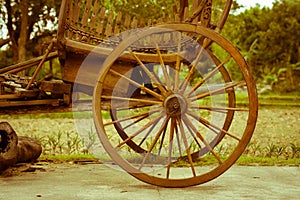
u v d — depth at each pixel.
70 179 6.57
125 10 15.20
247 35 37.31
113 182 6.39
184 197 5.56
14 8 20.77
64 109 6.61
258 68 36.19
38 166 7.53
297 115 18.23
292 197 5.60
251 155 9.45
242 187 6.11
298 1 36.00
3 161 6.61
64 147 10.16
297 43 35.62
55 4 19.33
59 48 6.18
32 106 6.66
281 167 7.57
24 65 6.88
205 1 6.23
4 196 5.60
